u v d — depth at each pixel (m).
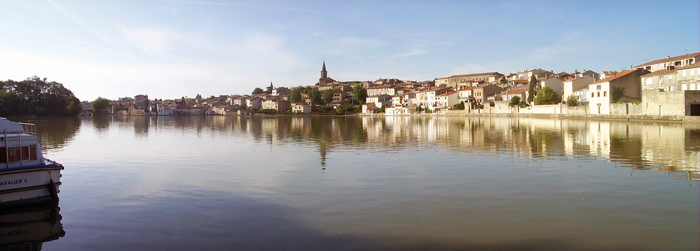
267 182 23.52
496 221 15.55
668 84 87.50
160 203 19.06
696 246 12.88
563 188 20.62
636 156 30.88
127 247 13.84
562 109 109.75
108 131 77.56
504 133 56.50
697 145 36.81
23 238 14.80
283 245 13.55
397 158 32.78
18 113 165.50
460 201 18.48
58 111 182.12
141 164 31.39
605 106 94.94
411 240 13.79
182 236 14.62
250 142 50.41
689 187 20.25
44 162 21.41
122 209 18.20
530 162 29.25
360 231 14.73
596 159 29.92
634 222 15.14
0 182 18.38
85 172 27.88
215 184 23.19
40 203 19.38
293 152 38.44
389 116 188.00
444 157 32.91
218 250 13.26
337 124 102.94
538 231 14.45
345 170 27.27
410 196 19.58
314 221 15.91
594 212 16.45
